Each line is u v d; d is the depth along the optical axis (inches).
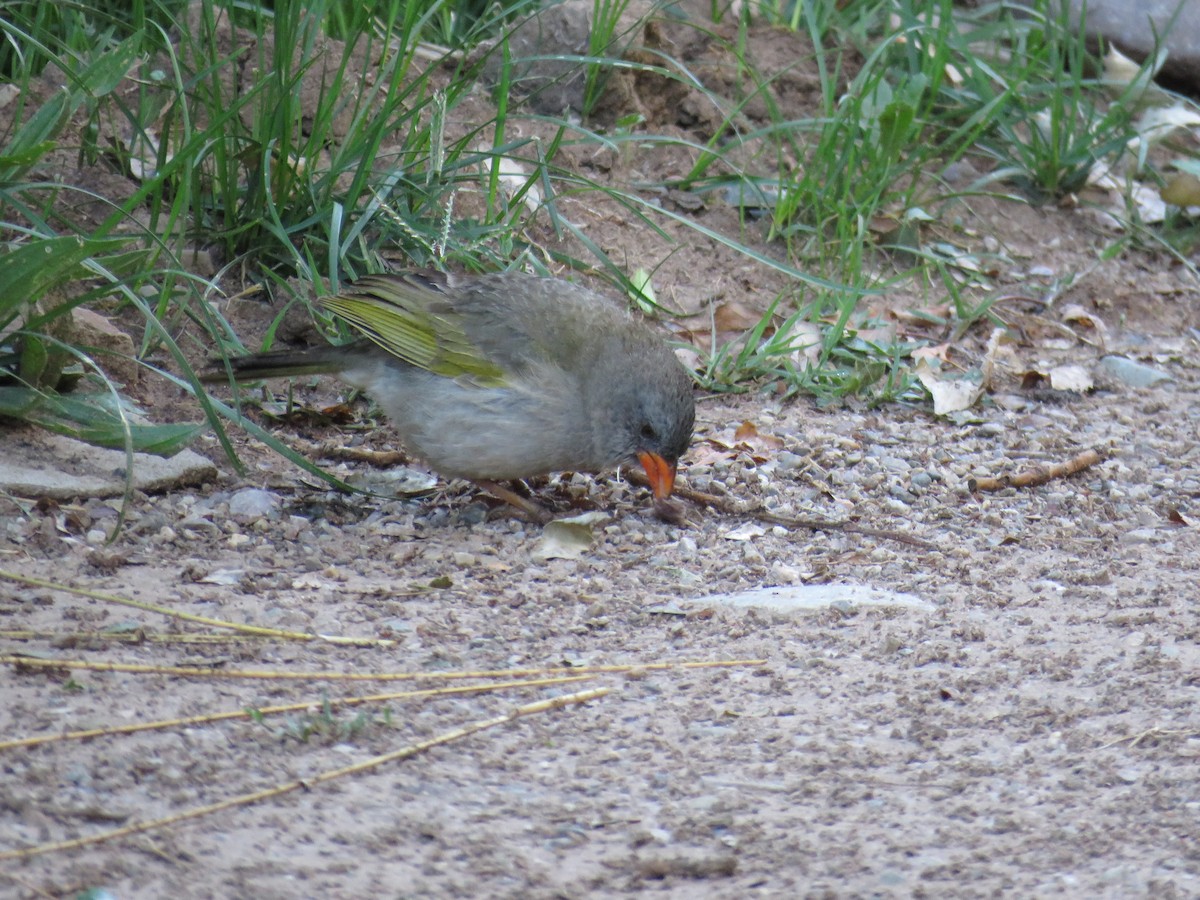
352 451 468.8
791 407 540.1
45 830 253.3
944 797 284.8
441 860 253.9
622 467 471.2
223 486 438.6
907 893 251.0
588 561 404.5
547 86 581.6
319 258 541.3
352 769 282.0
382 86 604.7
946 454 505.0
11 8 570.9
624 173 644.1
